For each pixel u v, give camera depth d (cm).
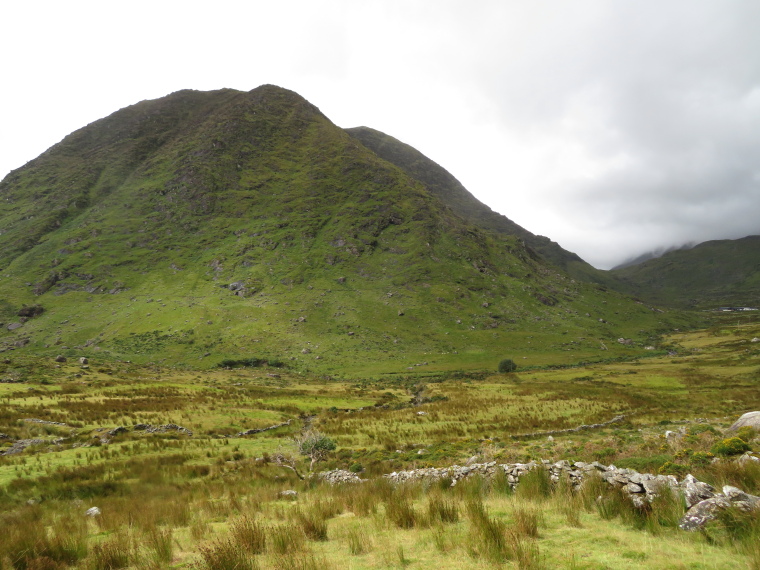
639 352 15738
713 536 731
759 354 11000
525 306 19962
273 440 3756
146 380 7862
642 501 933
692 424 3416
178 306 16512
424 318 17312
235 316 15888
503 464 1505
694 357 12700
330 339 14850
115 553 859
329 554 805
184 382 8150
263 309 16612
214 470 2630
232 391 6975
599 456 2141
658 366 10925
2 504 1784
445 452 2744
